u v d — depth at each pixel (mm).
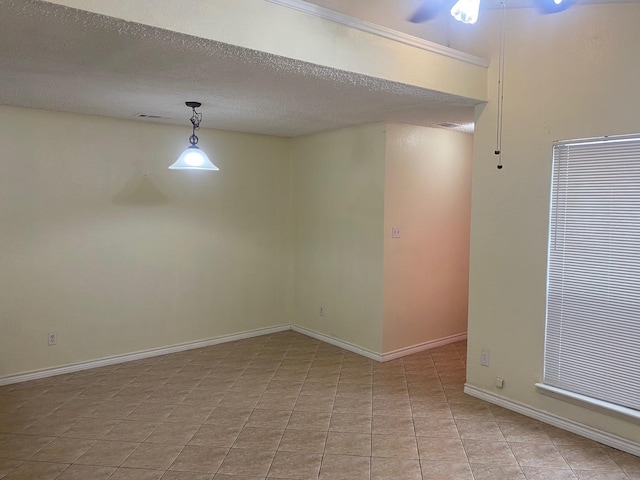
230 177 4980
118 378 4008
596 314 2938
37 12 1838
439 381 3971
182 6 2064
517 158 3299
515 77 3283
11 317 3826
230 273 5066
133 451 2828
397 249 4465
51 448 2857
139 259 4453
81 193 4094
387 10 3346
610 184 2842
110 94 3238
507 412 3367
